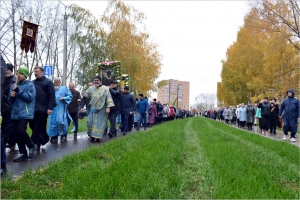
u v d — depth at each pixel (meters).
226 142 9.89
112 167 5.14
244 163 6.00
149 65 32.47
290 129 12.93
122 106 13.24
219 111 46.25
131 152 6.76
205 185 4.51
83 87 30.38
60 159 6.04
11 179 4.56
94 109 9.92
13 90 6.27
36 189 4.11
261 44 31.62
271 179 4.98
